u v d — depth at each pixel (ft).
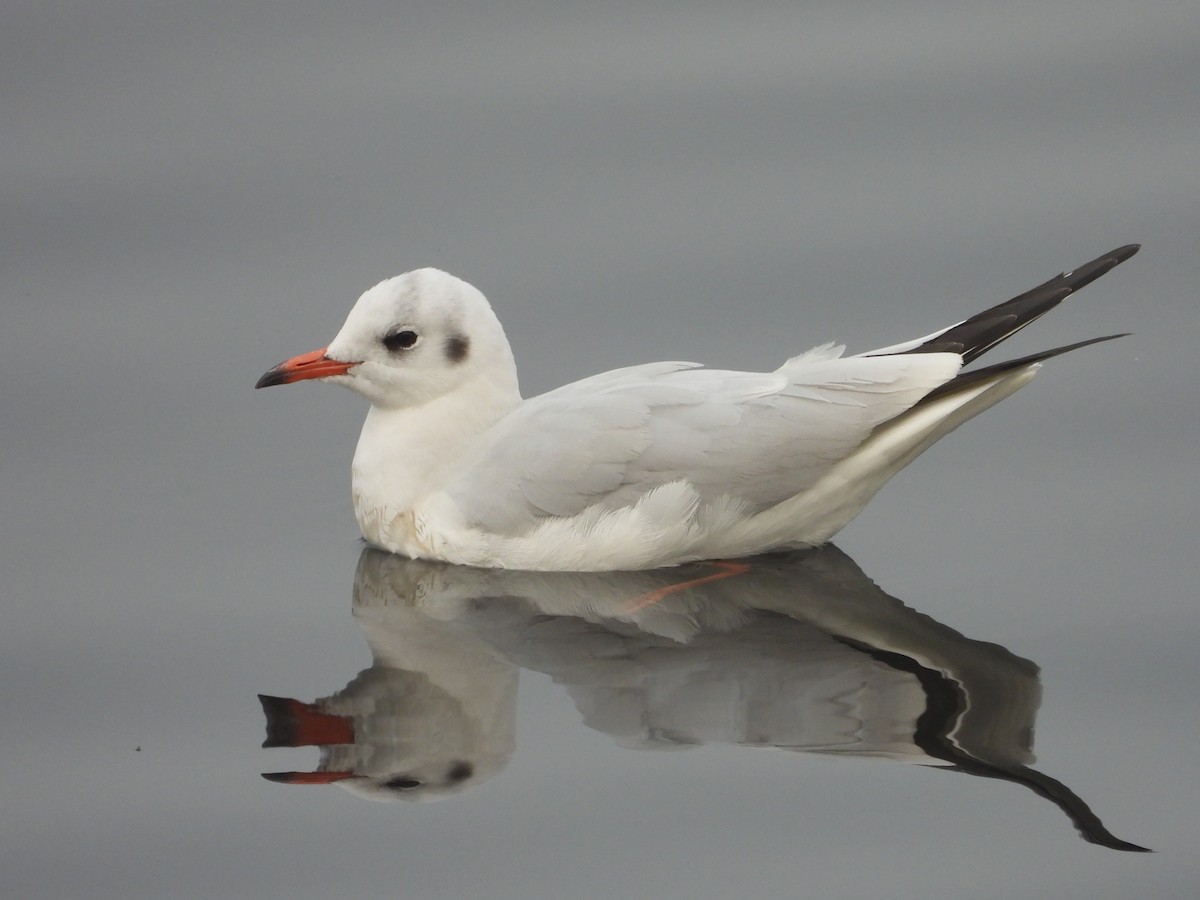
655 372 49.78
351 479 53.21
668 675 42.93
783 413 47.55
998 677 42.27
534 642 44.98
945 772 38.37
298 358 51.03
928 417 47.16
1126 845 35.78
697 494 47.52
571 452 47.73
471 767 39.29
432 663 44.01
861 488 48.85
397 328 50.14
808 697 41.60
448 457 50.52
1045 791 37.58
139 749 40.83
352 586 48.67
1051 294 48.96
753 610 46.50
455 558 49.73
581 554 48.34
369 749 40.32
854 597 47.06
